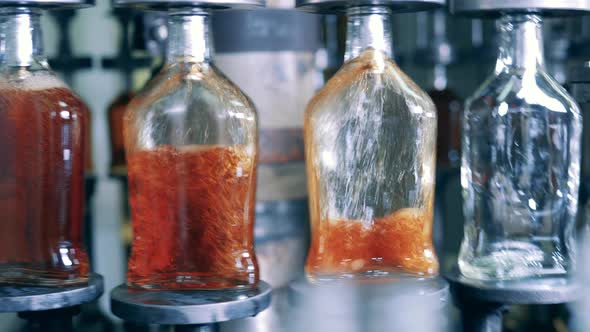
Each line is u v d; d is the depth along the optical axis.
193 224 0.82
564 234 0.88
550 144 0.87
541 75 0.88
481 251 0.88
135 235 0.84
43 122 0.84
